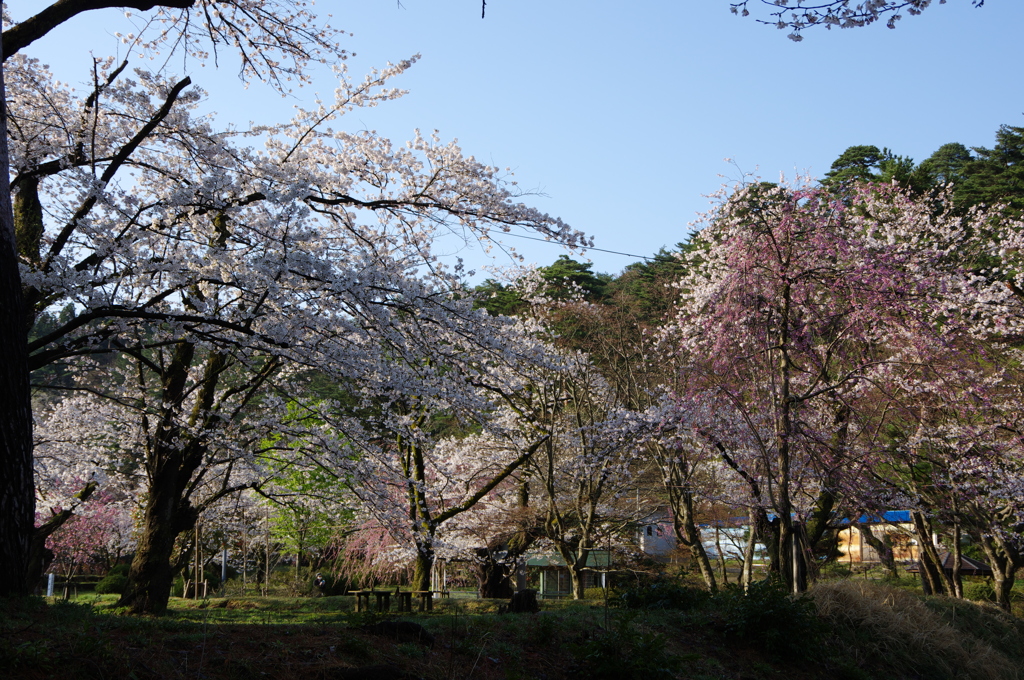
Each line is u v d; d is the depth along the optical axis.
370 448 12.05
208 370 12.80
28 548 6.87
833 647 10.27
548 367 11.64
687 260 17.94
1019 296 14.84
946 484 15.49
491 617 9.21
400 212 11.62
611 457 17.67
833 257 14.76
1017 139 30.14
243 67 11.20
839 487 14.98
